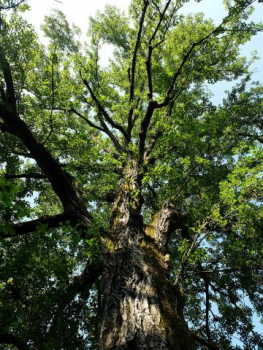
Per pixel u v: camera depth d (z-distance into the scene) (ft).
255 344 23.00
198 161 20.72
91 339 16.58
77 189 22.41
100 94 31.58
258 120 30.25
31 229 20.03
